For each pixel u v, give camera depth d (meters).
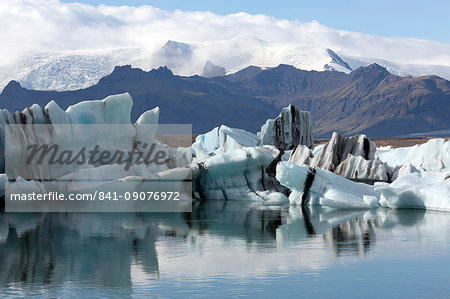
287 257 20.38
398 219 31.28
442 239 24.22
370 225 28.92
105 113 48.88
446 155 54.75
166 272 18.19
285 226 28.97
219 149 66.62
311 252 21.34
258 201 43.38
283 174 39.88
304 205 40.00
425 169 56.16
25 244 23.88
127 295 15.65
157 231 27.55
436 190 35.47
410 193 36.25
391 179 52.81
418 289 16.12
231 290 16.02
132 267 18.98
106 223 30.89
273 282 16.84
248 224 30.00
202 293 15.73
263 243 23.58
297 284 16.61
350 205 37.06
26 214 35.06
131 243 23.91
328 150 56.66
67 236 26.06
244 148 45.22
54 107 44.66
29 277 17.72
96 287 16.47
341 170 54.00
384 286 16.41
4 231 27.84
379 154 70.19
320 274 17.77
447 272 18.00
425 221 30.33
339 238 24.70
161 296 15.51
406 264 19.11
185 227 29.05
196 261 19.83
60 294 15.82
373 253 21.03
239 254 21.08
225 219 32.28
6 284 16.89
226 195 44.91
